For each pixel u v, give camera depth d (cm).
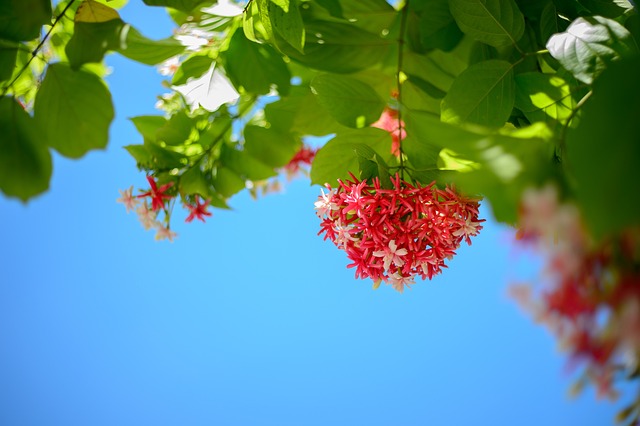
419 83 75
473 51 74
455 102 62
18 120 60
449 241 60
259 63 73
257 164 87
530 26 71
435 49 77
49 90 61
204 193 87
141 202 85
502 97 62
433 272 62
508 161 35
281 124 82
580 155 30
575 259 32
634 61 31
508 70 62
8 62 61
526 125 66
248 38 71
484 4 64
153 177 86
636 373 34
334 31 74
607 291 32
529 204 32
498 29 64
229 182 88
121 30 55
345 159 70
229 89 73
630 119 29
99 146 62
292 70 81
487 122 62
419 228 60
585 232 30
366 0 75
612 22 54
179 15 75
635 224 28
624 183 28
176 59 91
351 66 75
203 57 73
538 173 33
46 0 54
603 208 28
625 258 32
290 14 64
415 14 76
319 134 83
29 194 60
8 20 58
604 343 32
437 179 63
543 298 33
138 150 85
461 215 60
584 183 29
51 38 72
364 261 62
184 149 86
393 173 67
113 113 62
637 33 53
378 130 70
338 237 62
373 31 77
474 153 38
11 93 64
